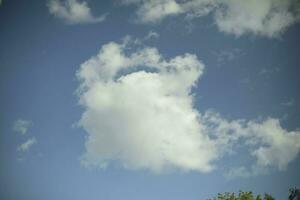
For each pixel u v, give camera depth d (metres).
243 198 37.41
